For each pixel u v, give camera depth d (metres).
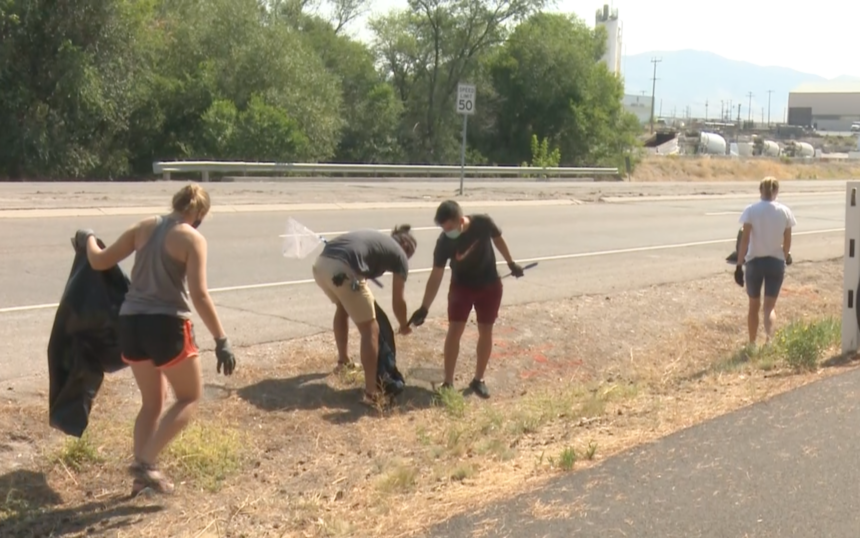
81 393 5.85
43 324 9.11
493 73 58.91
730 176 63.59
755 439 6.18
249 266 13.07
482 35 56.12
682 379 9.32
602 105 60.47
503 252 8.51
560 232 19.33
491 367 9.37
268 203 21.33
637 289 13.30
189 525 5.30
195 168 31.50
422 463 6.48
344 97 53.28
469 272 8.36
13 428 6.38
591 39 61.47
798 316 12.72
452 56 56.50
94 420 6.62
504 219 21.17
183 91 41.62
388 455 6.71
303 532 5.15
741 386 8.15
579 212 23.95
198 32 43.12
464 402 8.09
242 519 5.39
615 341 10.80
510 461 6.33
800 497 5.18
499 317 10.93
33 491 5.71
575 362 9.97
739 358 9.90
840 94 178.50
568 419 7.50
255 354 8.62
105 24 37.66
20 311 9.60
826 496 5.20
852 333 9.07
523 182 38.94
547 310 11.49
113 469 6.07
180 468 6.08
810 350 8.85
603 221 21.95
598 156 59.16
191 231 5.43
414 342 9.69
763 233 10.40
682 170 61.44
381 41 56.75
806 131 150.62
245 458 6.46
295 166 34.34
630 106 136.38
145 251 5.44
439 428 7.39
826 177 69.94
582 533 4.73
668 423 6.92
